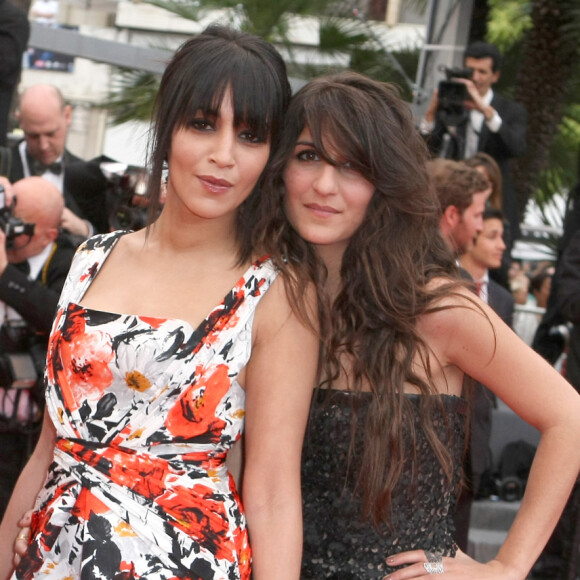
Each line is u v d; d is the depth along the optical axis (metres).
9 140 4.55
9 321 3.19
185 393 1.73
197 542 1.71
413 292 1.86
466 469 3.34
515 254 7.11
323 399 1.88
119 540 1.68
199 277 1.82
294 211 1.87
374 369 1.85
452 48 5.80
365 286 1.89
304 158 1.86
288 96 1.84
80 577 1.68
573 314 3.52
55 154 3.83
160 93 1.81
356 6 7.44
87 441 1.75
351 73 1.92
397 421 1.83
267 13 7.06
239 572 1.74
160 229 1.90
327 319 1.88
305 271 1.85
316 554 1.88
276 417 1.77
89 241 1.97
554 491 1.85
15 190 3.21
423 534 1.88
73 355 1.76
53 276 3.27
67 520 1.72
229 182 1.75
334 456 1.87
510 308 3.88
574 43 7.86
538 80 7.92
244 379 1.80
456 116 4.73
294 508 1.77
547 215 8.99
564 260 3.61
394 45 8.23
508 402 1.89
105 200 3.69
